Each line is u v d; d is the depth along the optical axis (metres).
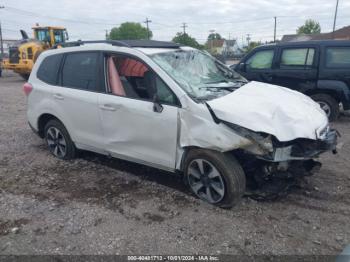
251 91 4.21
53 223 3.73
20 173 5.14
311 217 3.76
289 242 3.33
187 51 4.88
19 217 3.87
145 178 4.84
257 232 3.49
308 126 3.71
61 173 5.09
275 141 3.55
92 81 4.86
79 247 3.31
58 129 5.49
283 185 4.19
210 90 4.21
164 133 4.09
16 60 19.42
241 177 3.78
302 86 8.10
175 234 3.49
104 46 4.78
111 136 4.69
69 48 5.27
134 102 4.33
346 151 5.90
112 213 3.91
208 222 3.68
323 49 7.83
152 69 4.21
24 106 10.87
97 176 4.95
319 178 4.76
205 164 3.93
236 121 3.54
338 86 7.73
